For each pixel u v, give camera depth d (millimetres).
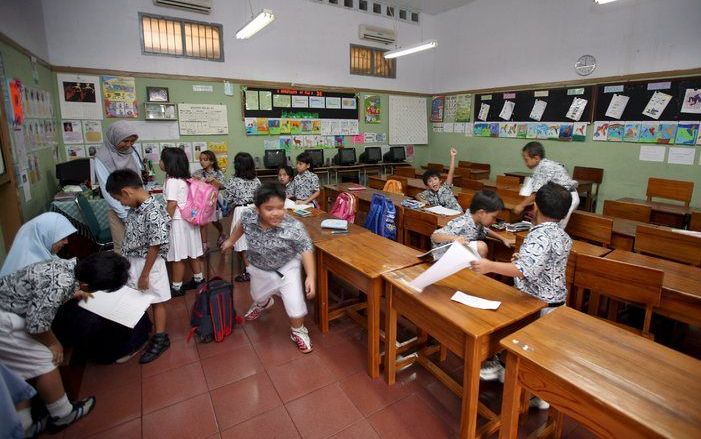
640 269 1870
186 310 3010
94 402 1969
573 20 5855
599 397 1075
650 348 1312
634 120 5293
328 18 6988
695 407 1036
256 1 6219
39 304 1596
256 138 6543
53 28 4781
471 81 7617
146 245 2305
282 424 1846
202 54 5906
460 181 5613
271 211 2064
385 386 2123
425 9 7895
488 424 1724
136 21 5332
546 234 1712
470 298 1721
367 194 4742
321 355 2410
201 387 2111
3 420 1337
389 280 1936
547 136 6359
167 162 3055
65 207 3496
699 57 4688
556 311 1565
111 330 2275
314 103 7059
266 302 2748
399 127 8211
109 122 5277
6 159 2615
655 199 5203
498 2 6910
